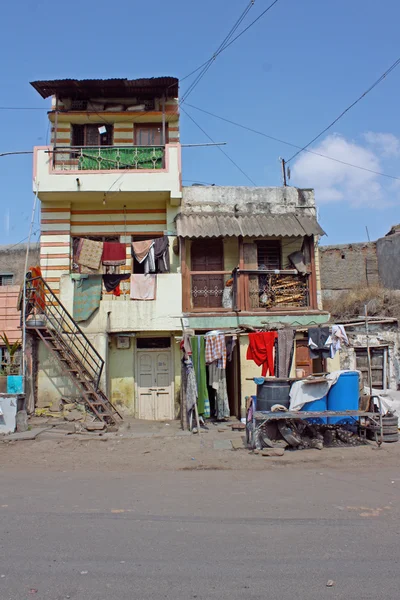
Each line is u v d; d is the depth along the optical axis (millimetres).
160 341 16984
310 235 16062
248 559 4969
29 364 15570
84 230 17312
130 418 16156
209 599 4160
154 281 16141
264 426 11398
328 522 6125
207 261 17250
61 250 17016
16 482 8570
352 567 4766
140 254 16547
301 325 14719
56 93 17875
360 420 12133
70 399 15609
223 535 5656
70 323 15914
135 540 5504
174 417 16594
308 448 11242
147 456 10867
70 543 5422
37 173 16359
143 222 17422
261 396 11938
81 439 12320
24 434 12633
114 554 5105
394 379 15516
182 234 15625
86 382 14680
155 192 16609
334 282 25344
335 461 10195
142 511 6625
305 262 16766
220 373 14469
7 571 4730
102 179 16469
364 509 6707
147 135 18531
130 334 16328
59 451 11398
